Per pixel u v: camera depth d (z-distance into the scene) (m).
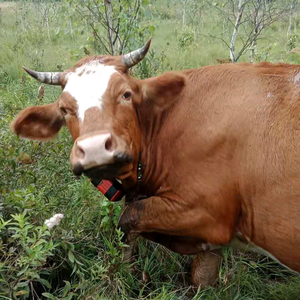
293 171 1.00
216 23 6.05
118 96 1.04
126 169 1.10
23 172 1.35
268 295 1.24
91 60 1.10
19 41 4.47
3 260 1.10
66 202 1.35
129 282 1.21
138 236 1.34
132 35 2.19
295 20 6.21
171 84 1.14
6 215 1.20
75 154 0.96
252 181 1.05
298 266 1.07
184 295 1.26
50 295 0.98
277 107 1.06
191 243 1.20
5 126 1.68
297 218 1.01
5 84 3.02
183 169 1.12
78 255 1.20
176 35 5.52
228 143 1.07
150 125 1.19
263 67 1.15
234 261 1.31
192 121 1.12
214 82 1.14
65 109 1.05
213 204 1.09
